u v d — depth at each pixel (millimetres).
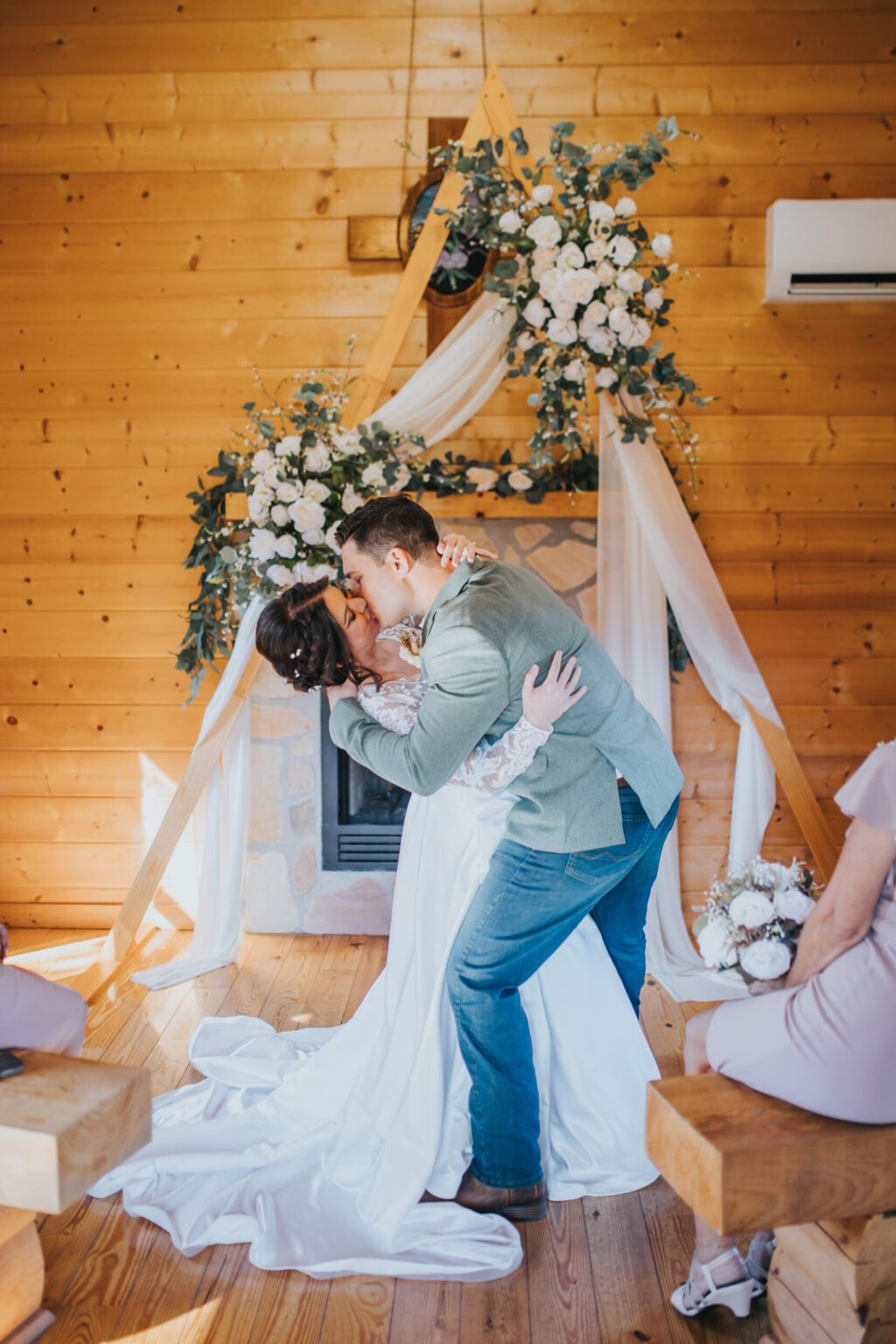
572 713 1835
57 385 3369
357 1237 1841
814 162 3236
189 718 3441
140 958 3232
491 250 3186
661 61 3203
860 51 3205
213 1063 2391
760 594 3383
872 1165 1362
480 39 3201
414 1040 1990
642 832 1923
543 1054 2061
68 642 3445
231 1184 1980
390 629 2002
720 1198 1304
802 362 3305
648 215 3258
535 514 3141
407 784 1741
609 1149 2035
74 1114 1363
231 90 3256
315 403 2941
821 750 3418
